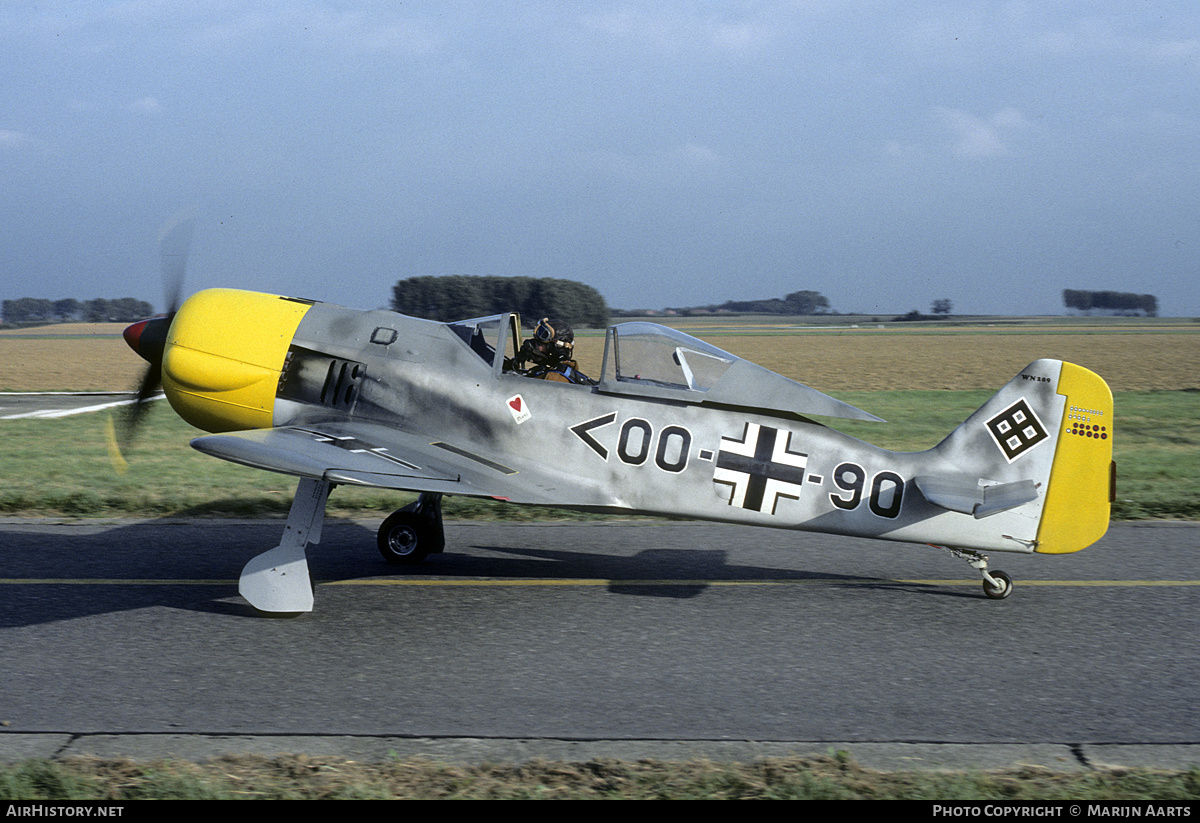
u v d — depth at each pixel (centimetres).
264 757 370
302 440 588
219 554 717
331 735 400
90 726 404
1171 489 1027
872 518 621
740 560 725
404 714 424
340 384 675
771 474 624
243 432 593
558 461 646
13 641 514
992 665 501
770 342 7344
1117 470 1173
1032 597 631
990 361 4516
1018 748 397
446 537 792
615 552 746
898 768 377
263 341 683
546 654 510
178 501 894
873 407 2050
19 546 729
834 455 623
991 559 734
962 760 385
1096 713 436
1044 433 609
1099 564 719
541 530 823
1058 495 610
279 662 490
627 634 546
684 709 436
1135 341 7431
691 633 549
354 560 712
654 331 647
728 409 632
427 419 662
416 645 521
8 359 4241
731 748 394
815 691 461
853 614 590
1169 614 594
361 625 555
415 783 348
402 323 687
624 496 639
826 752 390
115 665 480
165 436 1391
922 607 607
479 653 510
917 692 461
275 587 564
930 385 2986
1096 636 551
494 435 653
